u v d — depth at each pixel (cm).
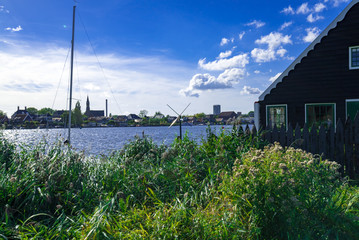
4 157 571
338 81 1252
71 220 338
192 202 377
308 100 1313
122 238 290
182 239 291
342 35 1243
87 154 646
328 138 724
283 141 749
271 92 1398
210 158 536
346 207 332
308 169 360
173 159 548
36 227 331
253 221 300
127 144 755
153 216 339
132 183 459
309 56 1312
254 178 313
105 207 341
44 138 634
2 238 289
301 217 288
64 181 444
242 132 698
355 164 703
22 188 396
